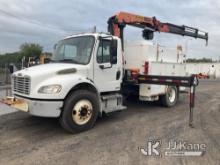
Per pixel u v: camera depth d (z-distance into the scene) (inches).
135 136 228.2
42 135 230.8
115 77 279.9
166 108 366.6
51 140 216.8
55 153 187.0
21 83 232.5
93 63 253.3
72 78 231.9
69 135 230.5
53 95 217.6
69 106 227.9
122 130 247.1
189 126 262.8
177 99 402.3
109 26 328.2
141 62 329.7
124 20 337.1
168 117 305.9
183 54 416.2
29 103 221.1
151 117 304.8
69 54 270.1
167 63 370.6
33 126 260.2
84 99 239.5
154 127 258.7
